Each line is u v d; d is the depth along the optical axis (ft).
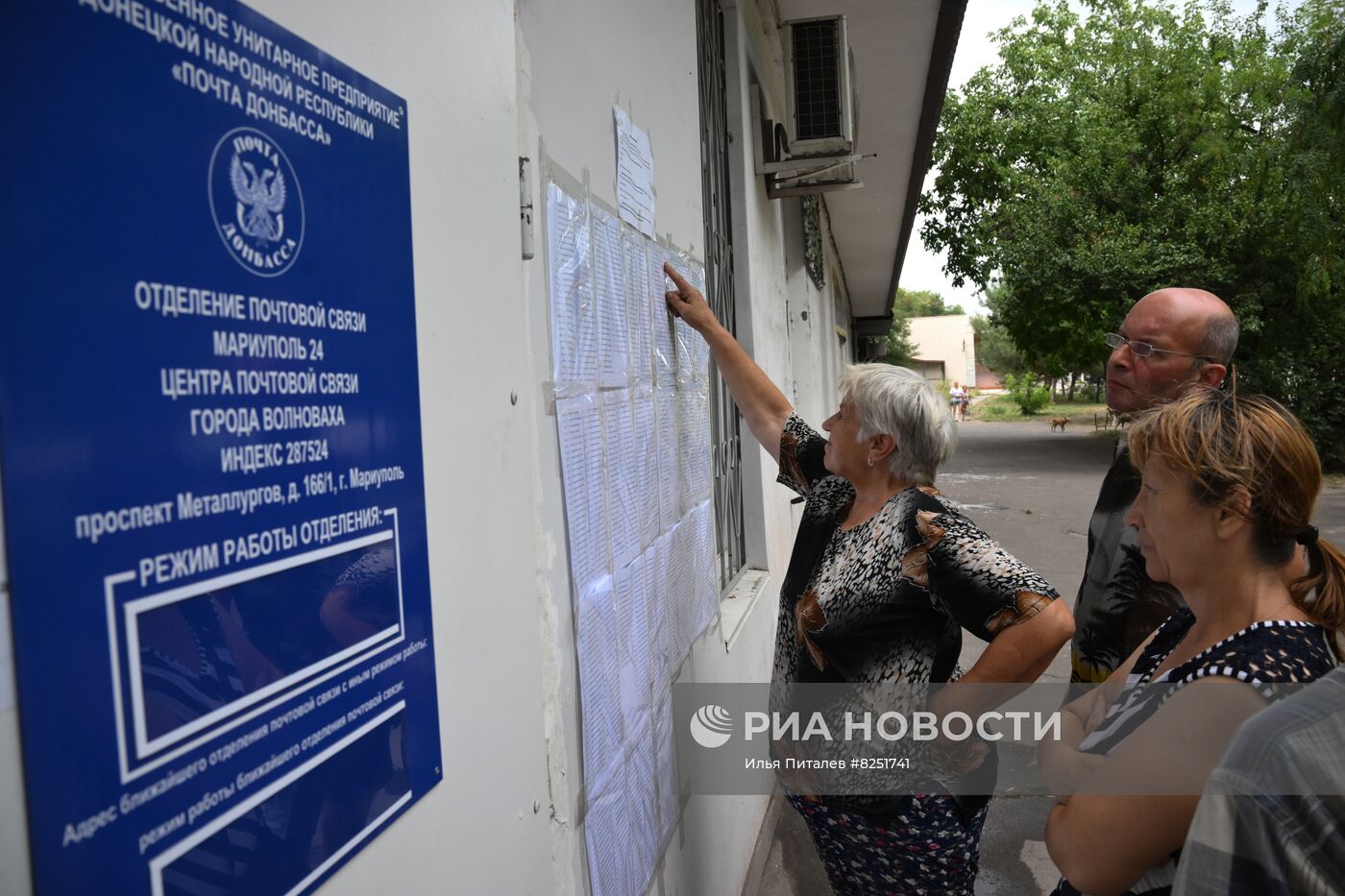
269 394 2.16
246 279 2.10
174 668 1.87
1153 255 51.03
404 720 2.70
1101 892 3.41
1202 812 2.41
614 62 5.53
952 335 204.33
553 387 4.25
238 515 2.05
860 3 15.55
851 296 64.08
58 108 1.65
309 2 2.37
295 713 2.22
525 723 3.63
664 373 6.51
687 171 7.70
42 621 1.60
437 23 3.10
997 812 10.77
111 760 1.72
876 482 6.01
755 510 11.20
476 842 3.16
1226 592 3.49
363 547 2.52
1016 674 5.17
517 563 3.62
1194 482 3.46
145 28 1.84
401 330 2.77
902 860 5.82
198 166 1.97
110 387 1.74
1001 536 29.50
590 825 4.49
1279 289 49.98
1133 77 54.49
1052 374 92.32
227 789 2.00
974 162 62.69
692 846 6.90
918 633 5.58
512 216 3.70
